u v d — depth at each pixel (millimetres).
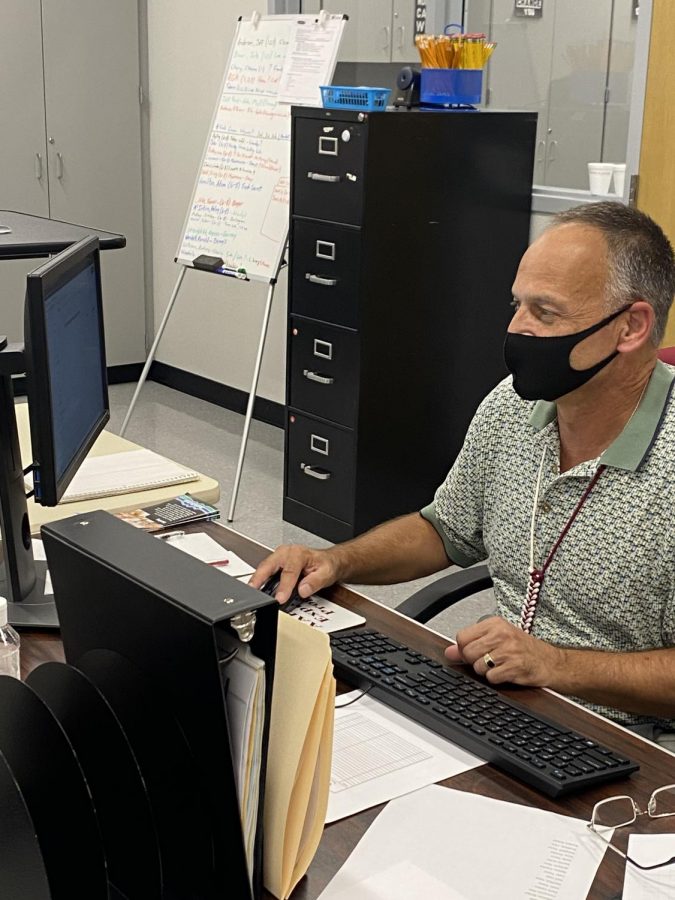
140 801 918
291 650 1017
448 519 1922
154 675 970
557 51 3910
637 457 1592
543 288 1561
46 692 971
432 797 1209
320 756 1040
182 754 970
